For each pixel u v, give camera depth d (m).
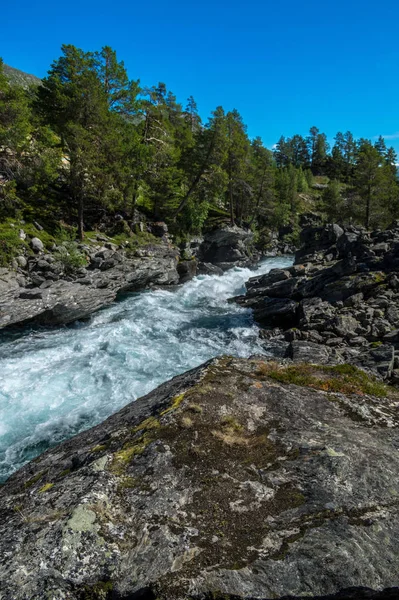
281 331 20.55
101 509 4.04
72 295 23.02
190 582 3.30
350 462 4.93
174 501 4.29
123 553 3.58
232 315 24.69
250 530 3.90
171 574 3.38
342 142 145.50
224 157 45.22
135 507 4.18
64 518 3.88
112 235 35.09
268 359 9.93
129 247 33.88
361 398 7.12
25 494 4.73
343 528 3.89
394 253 23.59
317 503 4.25
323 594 3.28
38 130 29.19
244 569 3.44
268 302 24.95
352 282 21.84
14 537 3.68
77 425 11.52
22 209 29.66
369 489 4.48
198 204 48.06
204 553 3.60
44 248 26.64
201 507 4.20
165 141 46.41
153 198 42.69
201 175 46.59
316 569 3.45
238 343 19.16
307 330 19.23
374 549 3.68
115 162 33.12
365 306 20.05
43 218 30.45
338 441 5.47
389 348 14.20
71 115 32.41
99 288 25.94
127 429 6.10
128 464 4.95
